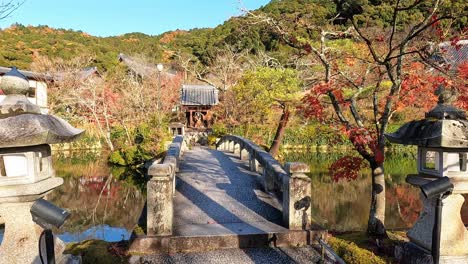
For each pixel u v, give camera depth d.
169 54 39.84
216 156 12.74
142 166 16.83
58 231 8.44
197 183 7.73
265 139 19.42
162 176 4.42
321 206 9.96
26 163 2.53
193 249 4.34
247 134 18.39
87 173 16.19
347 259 4.06
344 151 22.25
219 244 4.40
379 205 4.87
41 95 23.97
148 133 19.23
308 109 5.31
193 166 10.10
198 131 22.55
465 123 2.98
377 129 4.90
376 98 5.24
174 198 6.45
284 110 12.22
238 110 19.44
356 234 4.97
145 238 4.26
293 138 21.78
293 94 11.95
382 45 5.61
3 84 2.67
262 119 18.62
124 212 10.12
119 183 14.13
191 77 30.61
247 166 10.23
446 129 2.92
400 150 22.11
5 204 2.55
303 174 4.80
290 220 4.68
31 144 2.41
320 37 5.80
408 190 11.73
